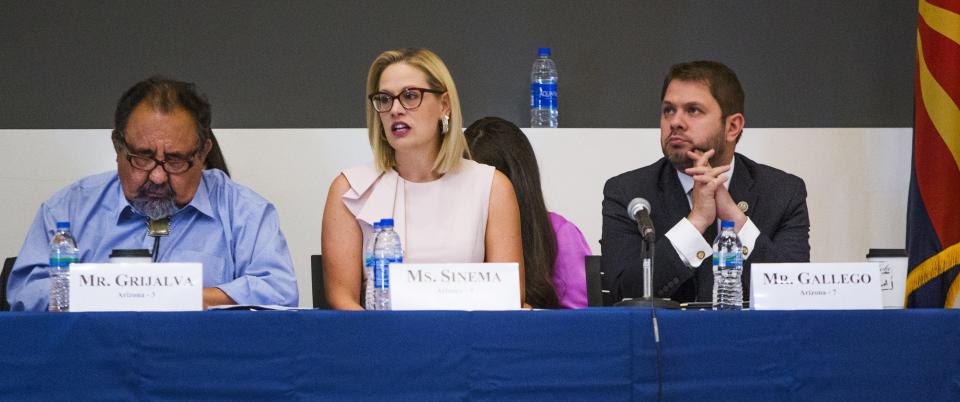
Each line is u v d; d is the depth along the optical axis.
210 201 11.09
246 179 14.80
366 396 8.04
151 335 7.97
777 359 8.41
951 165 13.12
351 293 10.73
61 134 14.71
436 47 16.34
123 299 8.57
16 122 16.00
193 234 10.98
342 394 8.02
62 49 16.05
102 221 10.90
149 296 8.60
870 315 8.55
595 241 14.98
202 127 10.68
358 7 16.28
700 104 11.66
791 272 9.13
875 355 8.52
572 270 12.03
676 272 11.12
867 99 16.59
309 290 14.77
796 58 16.58
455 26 16.36
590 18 16.48
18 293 10.48
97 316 7.95
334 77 16.27
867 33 16.59
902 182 15.38
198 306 8.66
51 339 7.92
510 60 16.41
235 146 14.80
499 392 8.13
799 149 15.26
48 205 10.93
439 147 10.90
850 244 15.31
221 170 11.84
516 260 10.88
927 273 12.95
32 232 10.82
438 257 10.62
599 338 8.23
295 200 14.85
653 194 11.98
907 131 15.38
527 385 8.14
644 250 9.76
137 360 7.95
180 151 10.41
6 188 14.63
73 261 10.09
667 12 16.53
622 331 8.25
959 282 12.79
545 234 11.75
